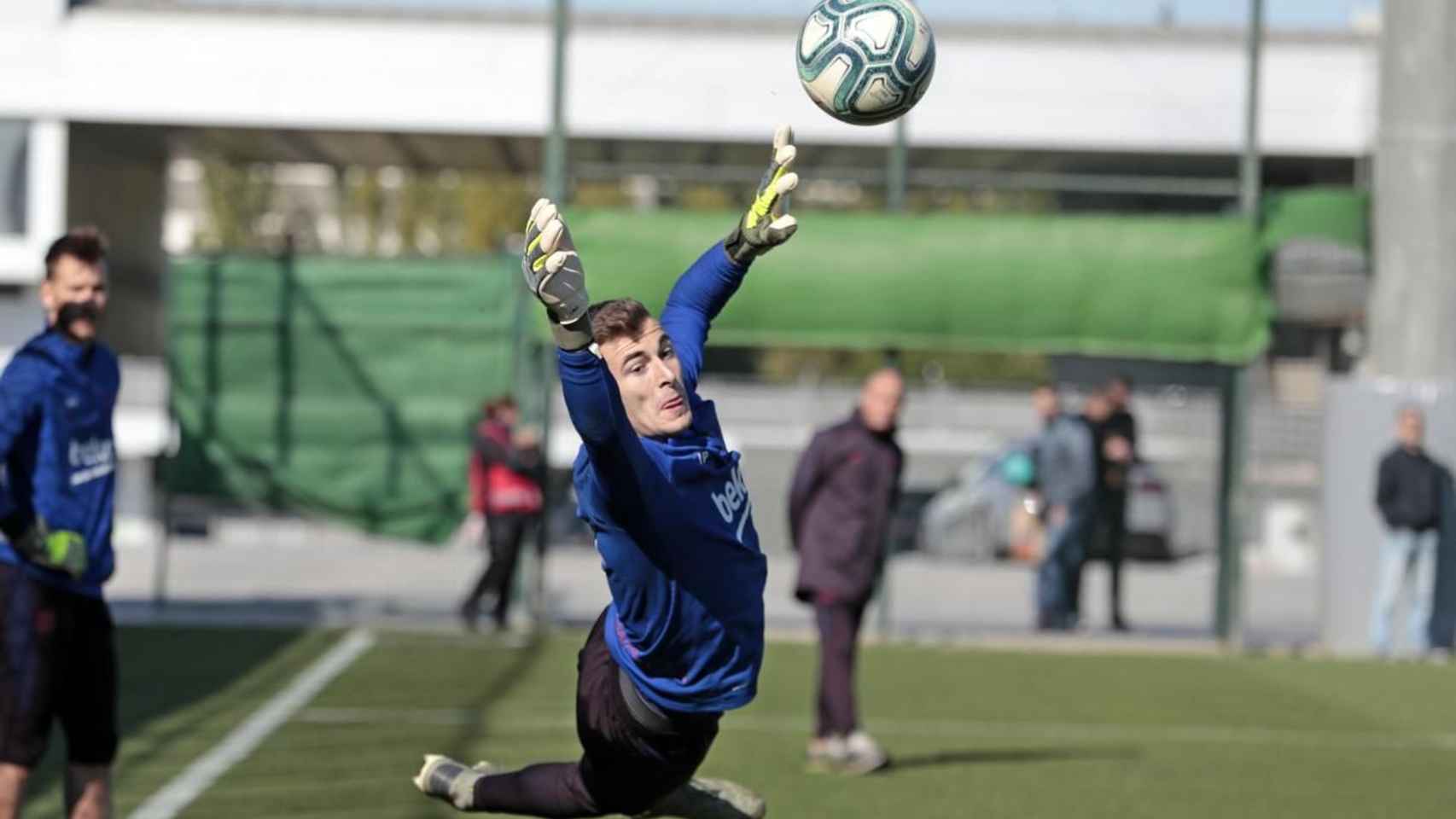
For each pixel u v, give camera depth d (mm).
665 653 15734
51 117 68500
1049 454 53812
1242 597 52500
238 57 67625
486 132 67250
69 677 20203
